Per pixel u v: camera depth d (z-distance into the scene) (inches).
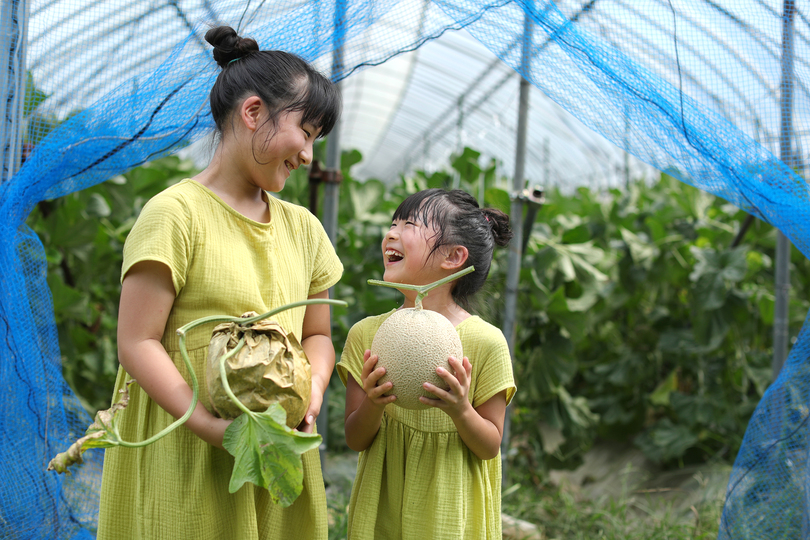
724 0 66.4
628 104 67.8
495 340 63.6
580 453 164.6
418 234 64.9
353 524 63.0
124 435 57.1
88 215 154.7
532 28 68.7
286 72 54.8
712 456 165.5
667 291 183.6
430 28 75.7
